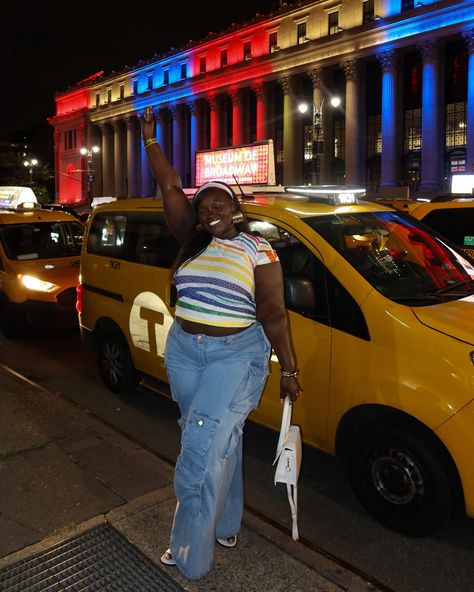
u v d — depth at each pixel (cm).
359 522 349
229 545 301
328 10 4803
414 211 783
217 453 255
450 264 415
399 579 295
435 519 313
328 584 274
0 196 1339
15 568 282
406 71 4525
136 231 516
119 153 7188
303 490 390
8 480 369
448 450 296
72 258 862
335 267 354
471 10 3809
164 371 481
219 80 5619
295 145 5072
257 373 266
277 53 5050
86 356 731
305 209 402
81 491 355
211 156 817
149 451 416
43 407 498
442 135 4234
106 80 7444
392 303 331
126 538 306
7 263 818
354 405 336
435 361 304
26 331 800
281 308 264
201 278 259
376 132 4738
